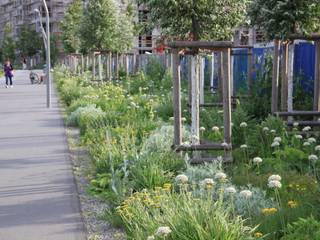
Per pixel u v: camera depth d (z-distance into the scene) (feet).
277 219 22.89
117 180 29.48
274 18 41.86
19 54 429.79
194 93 36.27
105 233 24.73
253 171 31.86
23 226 25.89
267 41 46.39
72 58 189.88
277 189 25.94
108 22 112.16
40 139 50.11
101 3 112.27
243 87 67.26
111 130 43.96
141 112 54.08
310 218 21.63
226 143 34.32
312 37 42.91
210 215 20.79
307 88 53.31
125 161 31.19
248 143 37.63
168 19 35.73
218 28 36.19
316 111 44.39
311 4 41.16
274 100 44.68
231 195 24.13
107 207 27.86
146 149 34.58
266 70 57.21
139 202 24.31
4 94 110.93
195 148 34.06
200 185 26.91
